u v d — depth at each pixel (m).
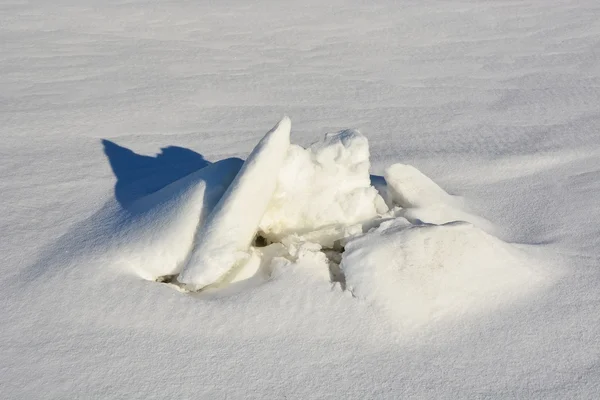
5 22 6.91
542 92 5.29
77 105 4.78
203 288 2.52
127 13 7.39
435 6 7.89
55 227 3.01
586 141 4.16
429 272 2.43
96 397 2.04
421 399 2.06
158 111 4.75
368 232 2.60
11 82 5.23
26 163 3.77
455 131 4.44
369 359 2.21
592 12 7.63
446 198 3.12
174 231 2.60
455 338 2.30
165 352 2.21
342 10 7.70
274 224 2.76
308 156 2.78
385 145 4.18
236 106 4.91
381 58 6.18
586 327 2.38
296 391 2.08
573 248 2.87
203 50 6.27
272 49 6.35
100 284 2.49
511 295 2.49
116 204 3.20
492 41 6.72
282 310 2.35
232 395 2.06
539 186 3.54
